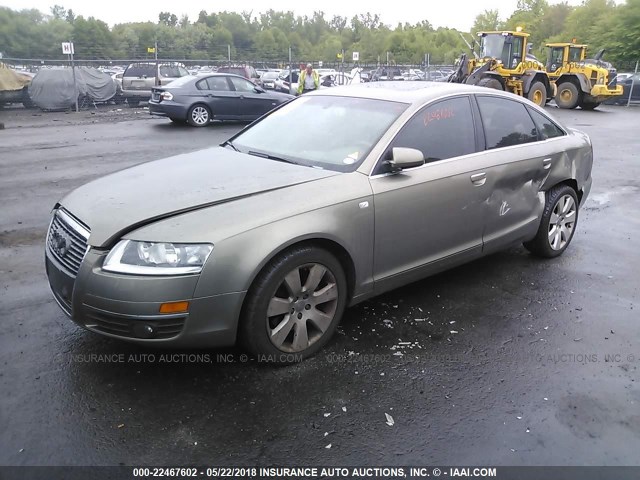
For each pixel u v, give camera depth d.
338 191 3.63
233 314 3.20
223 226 3.17
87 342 3.75
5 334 3.83
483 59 23.30
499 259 5.55
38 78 19.89
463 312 4.35
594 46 50.69
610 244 6.11
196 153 4.48
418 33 94.00
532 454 2.85
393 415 3.11
